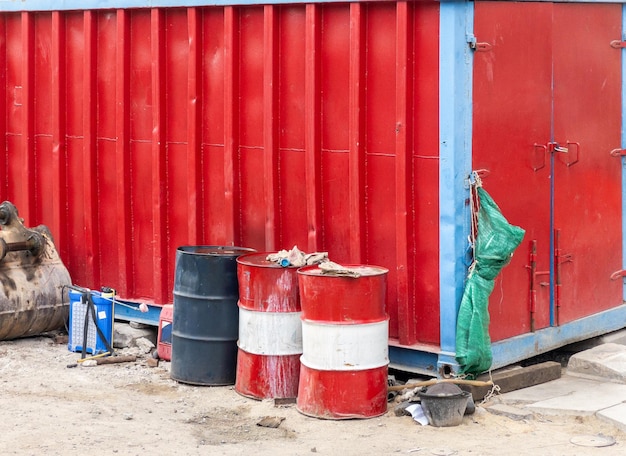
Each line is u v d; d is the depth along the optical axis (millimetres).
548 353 10148
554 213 9367
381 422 8141
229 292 9141
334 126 9102
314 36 9039
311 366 8234
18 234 10539
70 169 11133
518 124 8906
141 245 10602
